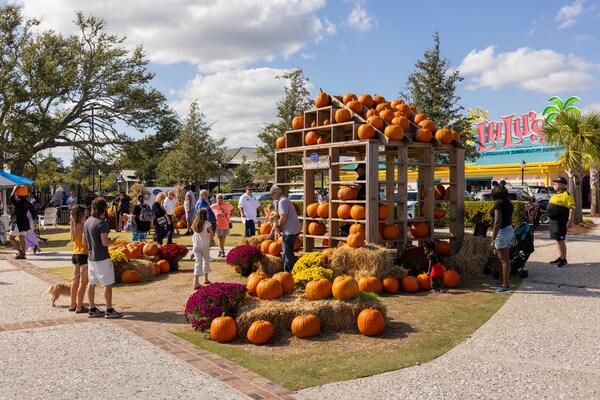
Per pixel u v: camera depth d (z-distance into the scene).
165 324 6.83
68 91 36.31
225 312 6.33
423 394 4.25
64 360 5.20
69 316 7.25
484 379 4.59
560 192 11.10
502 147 42.03
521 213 18.89
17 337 6.09
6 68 34.91
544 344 5.63
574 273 10.16
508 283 8.67
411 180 37.25
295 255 10.14
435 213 10.53
